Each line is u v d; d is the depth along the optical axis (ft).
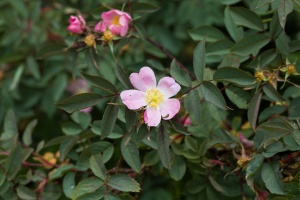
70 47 1.66
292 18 2.03
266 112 1.62
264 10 1.64
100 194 1.44
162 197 2.03
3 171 1.58
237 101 1.55
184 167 1.59
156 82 1.47
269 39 1.55
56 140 1.67
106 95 1.42
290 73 1.48
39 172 1.68
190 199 1.68
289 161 1.50
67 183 1.61
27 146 1.76
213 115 1.61
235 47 1.55
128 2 1.67
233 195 1.60
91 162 1.47
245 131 1.66
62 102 1.39
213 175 1.62
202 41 1.42
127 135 1.49
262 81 1.50
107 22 1.60
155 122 1.36
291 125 1.40
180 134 1.65
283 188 1.41
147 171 1.64
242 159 1.46
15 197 1.63
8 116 1.76
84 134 1.63
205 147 1.57
